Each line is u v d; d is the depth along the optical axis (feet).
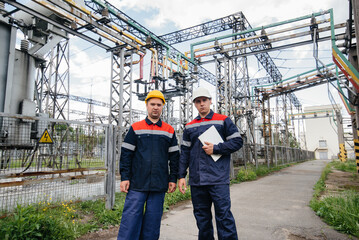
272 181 33.09
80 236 11.53
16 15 37.01
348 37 35.83
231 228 8.05
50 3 32.09
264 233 11.68
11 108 32.45
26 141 15.35
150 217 8.31
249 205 17.85
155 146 8.75
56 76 60.18
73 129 14.96
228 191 8.56
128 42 42.19
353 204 13.66
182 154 9.75
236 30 62.49
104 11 35.01
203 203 8.93
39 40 36.27
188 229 12.53
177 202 19.42
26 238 9.46
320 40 43.98
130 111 48.16
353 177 35.78
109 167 16.10
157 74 59.36
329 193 21.44
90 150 15.66
